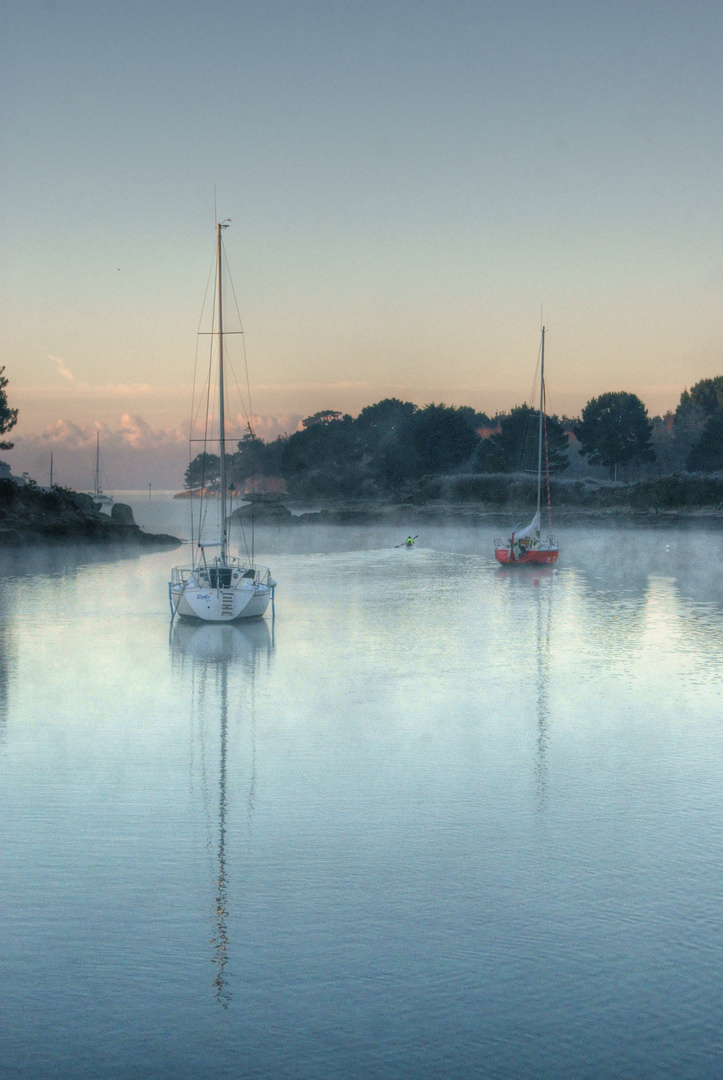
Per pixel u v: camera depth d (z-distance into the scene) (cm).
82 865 1310
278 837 1416
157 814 1517
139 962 1048
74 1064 876
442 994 982
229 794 1619
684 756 1848
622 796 1603
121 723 2128
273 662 2869
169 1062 878
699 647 3131
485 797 1602
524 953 1064
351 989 994
